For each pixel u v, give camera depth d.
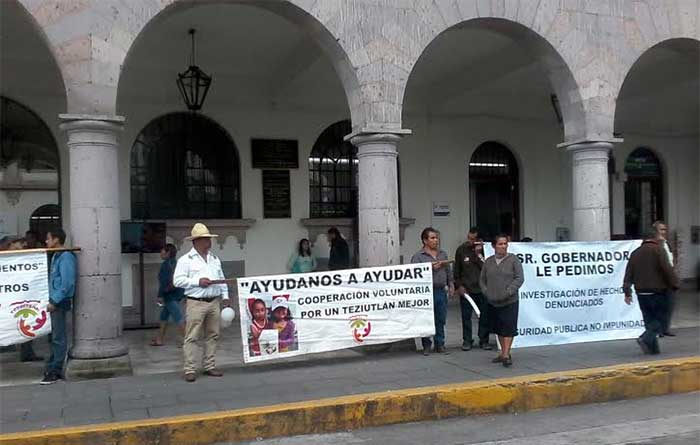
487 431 6.33
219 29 10.80
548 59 10.47
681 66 13.18
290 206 13.42
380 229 9.20
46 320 7.71
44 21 7.76
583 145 10.47
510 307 8.09
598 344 9.52
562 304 9.48
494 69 12.56
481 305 9.33
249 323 8.21
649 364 7.82
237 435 6.14
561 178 16.06
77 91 7.84
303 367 8.38
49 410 6.51
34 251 7.71
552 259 9.46
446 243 14.81
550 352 8.98
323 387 7.25
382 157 9.22
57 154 11.82
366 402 6.54
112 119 7.91
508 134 15.53
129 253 12.09
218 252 12.80
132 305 12.13
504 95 15.10
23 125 11.64
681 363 7.86
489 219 15.56
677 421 6.61
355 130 9.34
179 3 8.33
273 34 11.06
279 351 8.31
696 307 13.83
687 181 17.92
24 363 8.98
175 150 12.76
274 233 13.27
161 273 10.34
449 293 9.52
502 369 7.92
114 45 7.98
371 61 9.16
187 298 7.82
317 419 6.36
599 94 10.45
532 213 15.72
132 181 12.42
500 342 8.28
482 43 11.78
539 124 15.86
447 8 9.53
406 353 9.12
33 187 11.67
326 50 9.39
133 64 12.19
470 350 9.25
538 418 6.79
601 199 10.51
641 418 6.73
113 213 8.05
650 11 10.85
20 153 11.60
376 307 8.73
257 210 13.17
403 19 9.34
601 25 10.52
